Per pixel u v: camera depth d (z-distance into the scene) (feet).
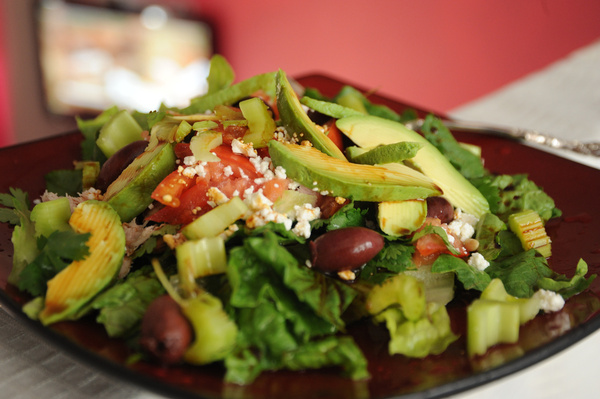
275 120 1.08
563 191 1.21
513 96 1.79
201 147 0.99
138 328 0.85
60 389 0.86
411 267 0.95
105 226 0.95
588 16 3.61
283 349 0.84
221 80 1.29
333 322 0.86
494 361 0.83
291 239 0.94
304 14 3.04
